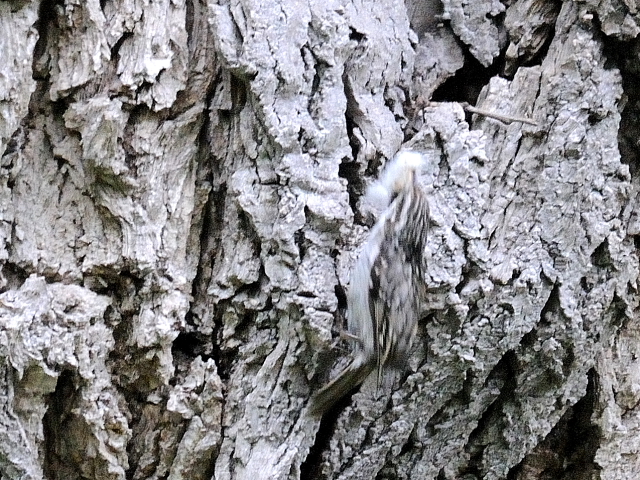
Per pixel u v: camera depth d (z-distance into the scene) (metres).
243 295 0.73
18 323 0.69
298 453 0.73
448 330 0.74
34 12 0.70
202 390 0.73
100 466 0.73
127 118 0.72
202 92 0.73
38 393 0.70
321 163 0.72
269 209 0.72
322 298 0.72
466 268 0.74
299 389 0.73
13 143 0.71
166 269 0.72
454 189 0.74
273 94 0.71
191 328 0.74
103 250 0.72
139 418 0.73
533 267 0.75
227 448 0.73
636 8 0.75
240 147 0.73
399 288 0.73
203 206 0.74
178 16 0.72
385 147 0.74
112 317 0.72
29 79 0.70
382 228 0.73
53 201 0.72
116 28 0.71
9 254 0.71
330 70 0.73
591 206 0.75
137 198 0.72
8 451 0.70
